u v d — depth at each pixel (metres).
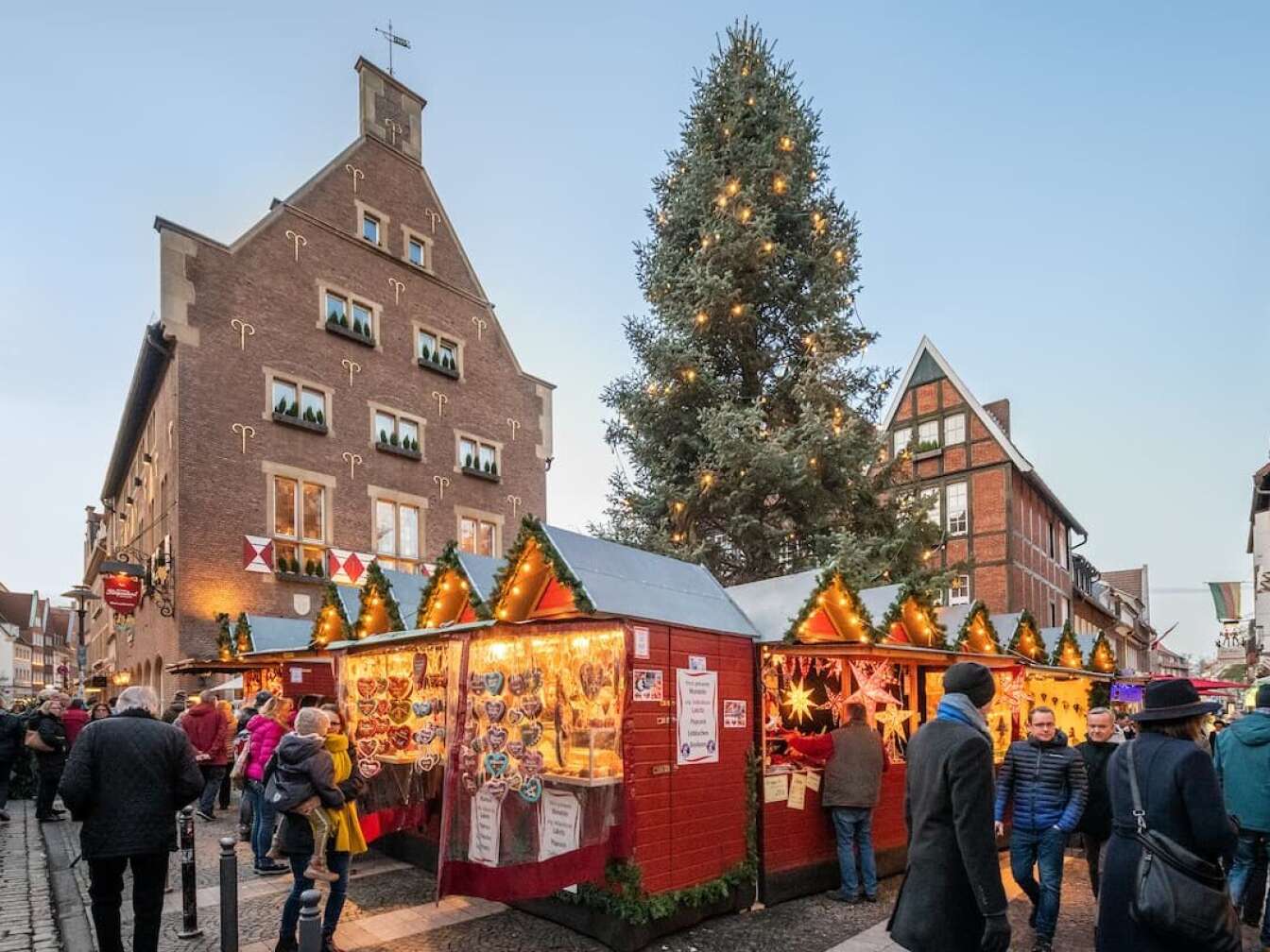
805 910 7.01
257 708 10.61
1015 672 10.81
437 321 22.84
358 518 19.89
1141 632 52.78
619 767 6.18
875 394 15.15
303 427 18.83
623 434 15.55
